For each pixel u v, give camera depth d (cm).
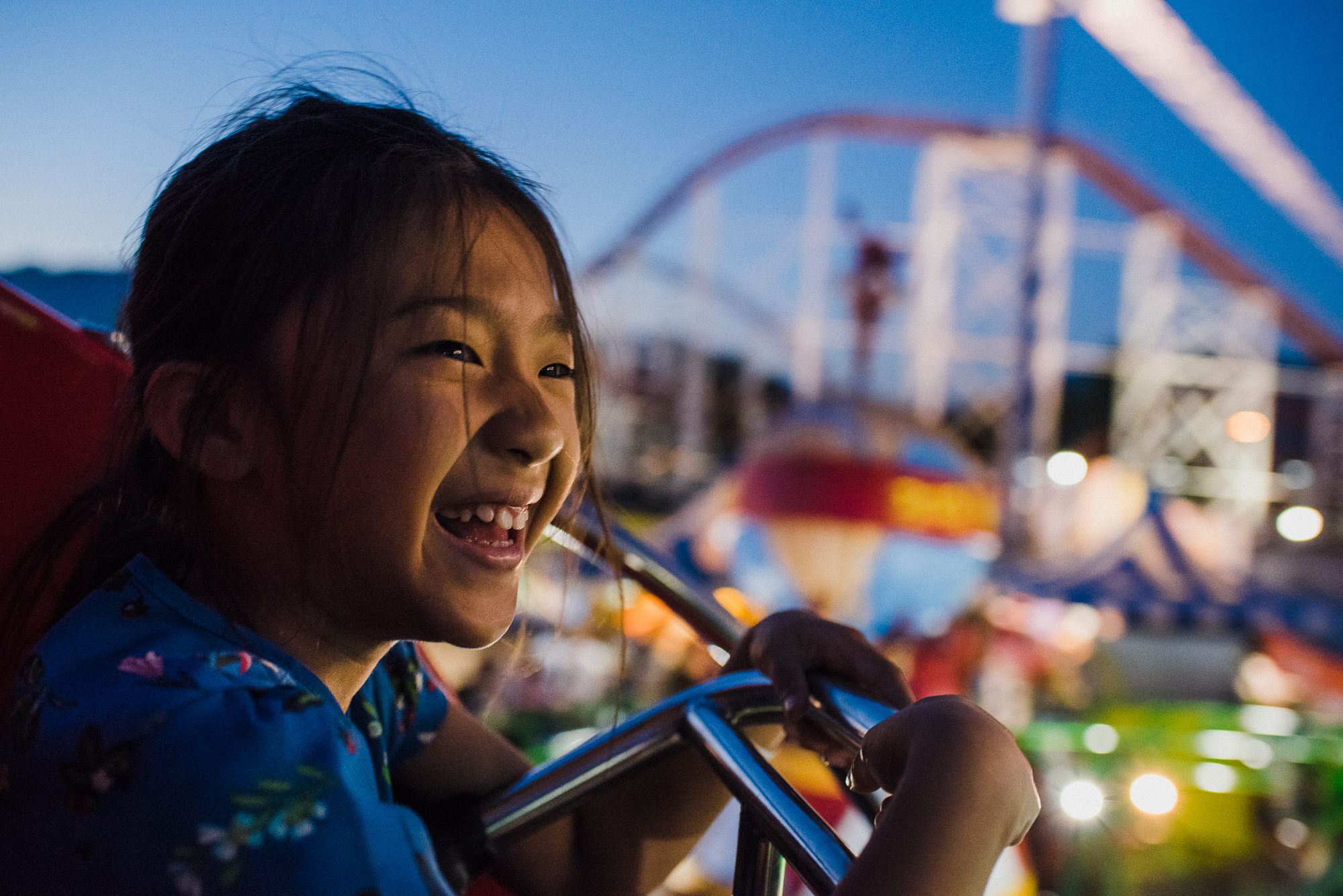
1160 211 2184
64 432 85
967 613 585
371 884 50
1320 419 2308
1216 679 743
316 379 59
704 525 744
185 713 53
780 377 2403
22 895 54
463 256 62
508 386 62
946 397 2111
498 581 62
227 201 64
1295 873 440
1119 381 2388
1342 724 554
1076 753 458
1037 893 387
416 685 90
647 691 477
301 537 60
